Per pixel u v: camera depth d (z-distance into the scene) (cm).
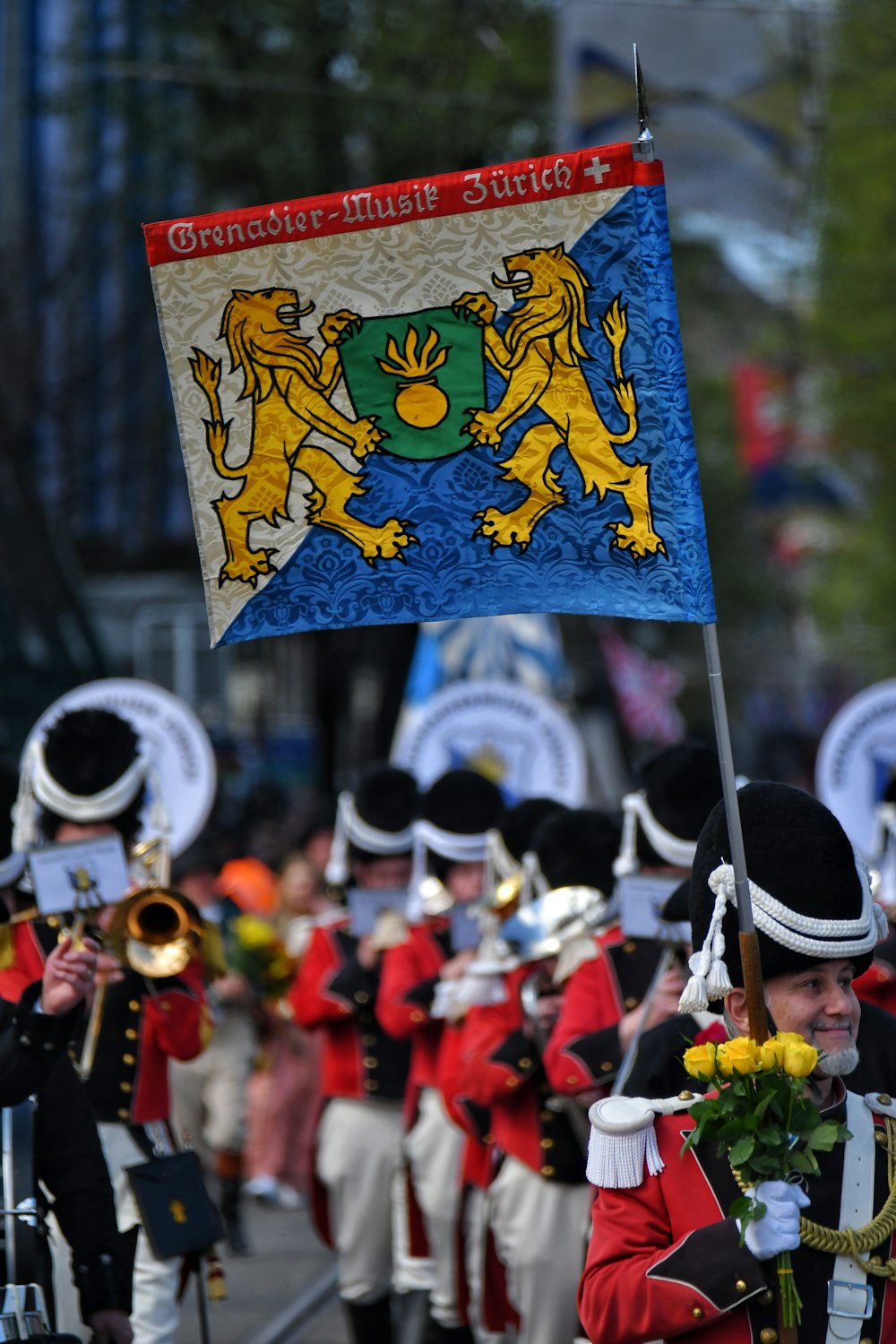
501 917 2027
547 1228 1919
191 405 1173
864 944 1031
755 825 1051
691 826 1808
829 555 12800
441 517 1166
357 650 8694
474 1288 2166
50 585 6312
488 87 7300
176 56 7394
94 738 1923
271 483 1177
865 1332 1023
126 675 8438
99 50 7275
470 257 1143
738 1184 1042
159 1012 1850
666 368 1114
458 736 3741
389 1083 2528
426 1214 2336
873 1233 1027
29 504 6397
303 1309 2778
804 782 9988
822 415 9844
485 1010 1978
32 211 7162
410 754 3744
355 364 1164
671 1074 1166
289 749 8719
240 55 7412
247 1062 3294
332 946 2667
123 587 8488
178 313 1166
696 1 4366
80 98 7169
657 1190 1062
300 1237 3409
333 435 1171
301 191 7456
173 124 7356
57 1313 1645
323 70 7444
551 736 3728
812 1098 1057
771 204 4441
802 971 1034
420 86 7450
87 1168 1361
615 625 9894
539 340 1145
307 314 1162
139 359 7412
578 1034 1809
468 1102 2131
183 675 7956
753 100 4388
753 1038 1017
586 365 1138
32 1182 1289
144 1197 1728
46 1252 1295
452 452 1162
